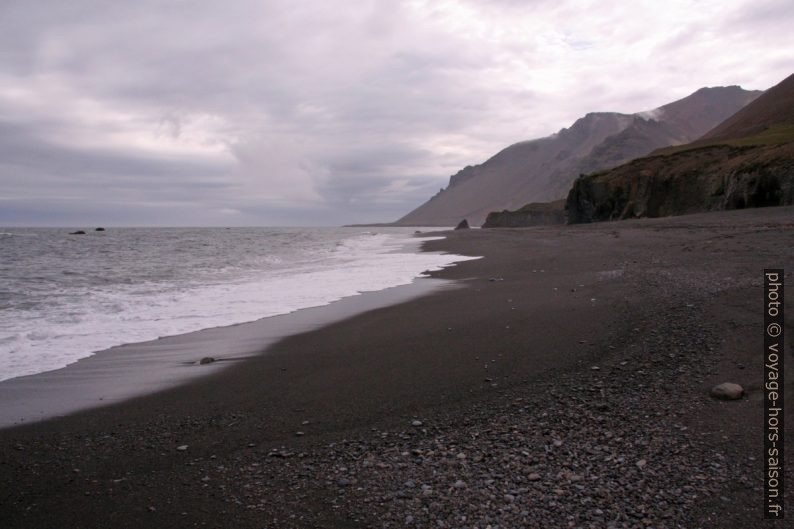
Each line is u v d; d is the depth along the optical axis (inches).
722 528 124.0
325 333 387.9
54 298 585.0
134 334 404.8
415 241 2071.9
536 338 321.4
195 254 1423.5
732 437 166.2
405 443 188.2
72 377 295.1
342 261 1083.3
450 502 145.3
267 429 210.2
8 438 210.1
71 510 153.6
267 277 792.9
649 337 293.4
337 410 227.1
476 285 598.9
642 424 184.5
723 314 312.3
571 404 212.1
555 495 143.8
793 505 129.3
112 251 1571.1
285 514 145.9
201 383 278.4
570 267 692.1
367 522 139.1
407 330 377.1
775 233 794.8
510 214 6048.2
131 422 224.7
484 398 229.9
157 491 163.0
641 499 138.2
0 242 2148.1
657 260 641.6
